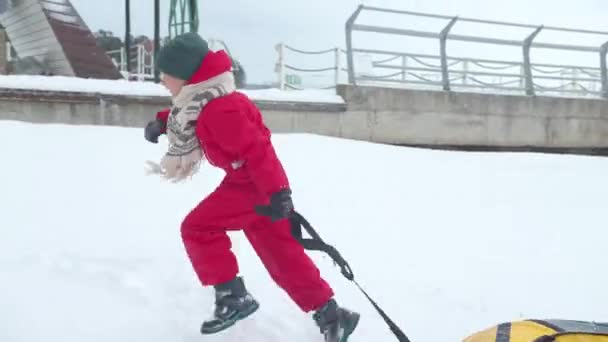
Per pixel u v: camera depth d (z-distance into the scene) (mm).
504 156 9938
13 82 8617
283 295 3105
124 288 2953
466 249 4270
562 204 6113
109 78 13562
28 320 2533
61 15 13242
